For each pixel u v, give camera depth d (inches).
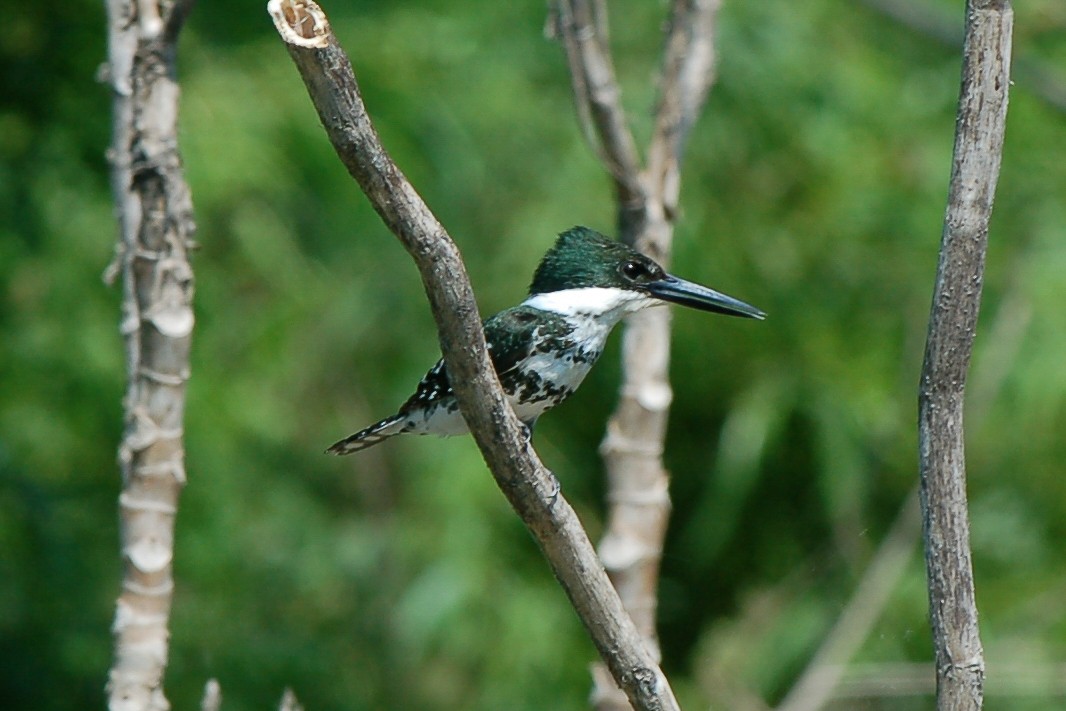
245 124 463.5
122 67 228.1
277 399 532.7
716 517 534.9
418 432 311.4
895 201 498.0
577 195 491.8
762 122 500.1
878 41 523.5
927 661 458.9
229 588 546.6
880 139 498.6
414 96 482.3
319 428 577.9
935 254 502.0
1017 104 502.6
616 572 271.7
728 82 491.8
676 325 511.2
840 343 506.9
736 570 579.8
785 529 571.5
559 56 509.4
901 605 468.8
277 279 497.7
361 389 577.9
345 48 485.4
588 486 548.4
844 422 494.9
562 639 505.0
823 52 500.1
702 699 510.3
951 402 162.2
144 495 228.5
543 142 506.0
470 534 492.4
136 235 228.2
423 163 487.5
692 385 541.0
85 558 515.8
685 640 584.7
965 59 161.2
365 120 153.0
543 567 518.6
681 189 489.4
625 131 275.9
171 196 228.5
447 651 511.2
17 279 484.7
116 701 225.5
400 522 544.4
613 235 483.2
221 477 516.7
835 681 428.1
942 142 498.9
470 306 166.4
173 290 228.8
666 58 281.3
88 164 485.4
